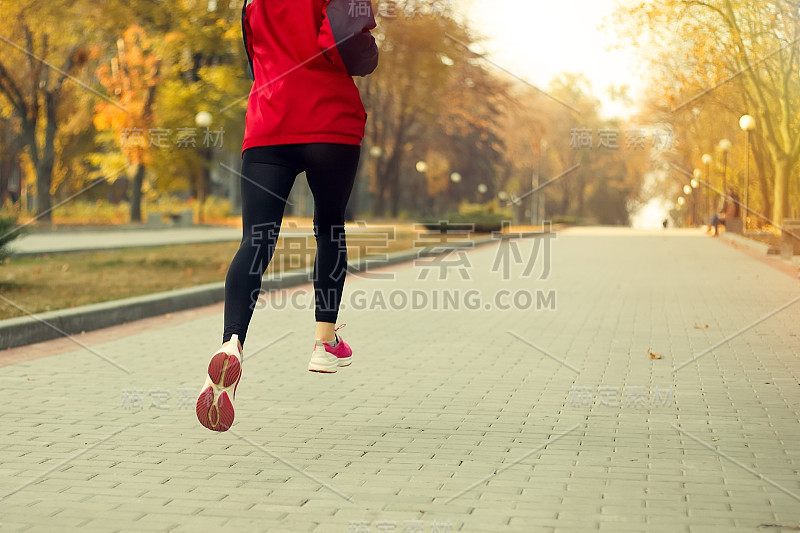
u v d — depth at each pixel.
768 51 44.22
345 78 6.44
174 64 67.12
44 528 5.61
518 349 13.38
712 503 6.13
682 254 39.41
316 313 6.95
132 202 74.44
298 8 6.27
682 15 43.06
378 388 10.37
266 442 7.84
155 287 21.16
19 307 16.44
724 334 14.97
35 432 8.20
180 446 7.71
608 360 12.39
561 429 8.36
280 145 6.40
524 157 133.62
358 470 6.96
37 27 60.44
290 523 5.70
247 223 6.41
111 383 10.60
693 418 8.84
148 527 5.63
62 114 70.44
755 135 54.78
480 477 6.77
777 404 9.52
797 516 5.86
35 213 65.50
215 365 5.70
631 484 6.59
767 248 37.91
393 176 92.06
